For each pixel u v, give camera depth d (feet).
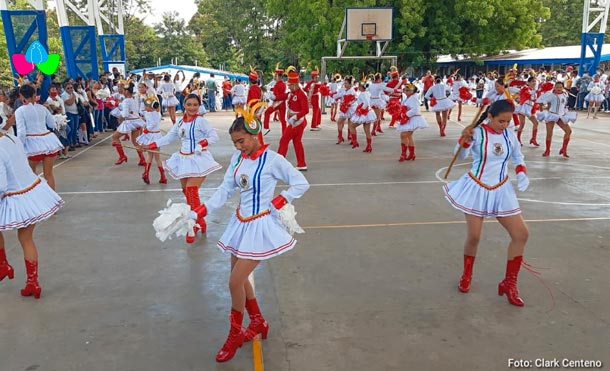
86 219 24.44
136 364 12.55
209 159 22.95
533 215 24.63
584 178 32.73
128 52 163.22
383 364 12.48
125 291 16.58
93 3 64.75
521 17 103.96
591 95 71.36
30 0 47.73
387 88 52.39
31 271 16.12
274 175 12.39
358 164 38.27
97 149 46.14
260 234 12.19
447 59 127.13
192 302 15.83
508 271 15.74
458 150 16.19
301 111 34.65
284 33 137.18
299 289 16.65
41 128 25.67
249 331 13.09
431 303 15.66
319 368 12.32
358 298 16.01
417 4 97.09
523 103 45.62
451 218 24.22
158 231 11.81
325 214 25.03
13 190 15.43
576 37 154.71
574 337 13.64
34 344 13.44
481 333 13.88
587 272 17.88
